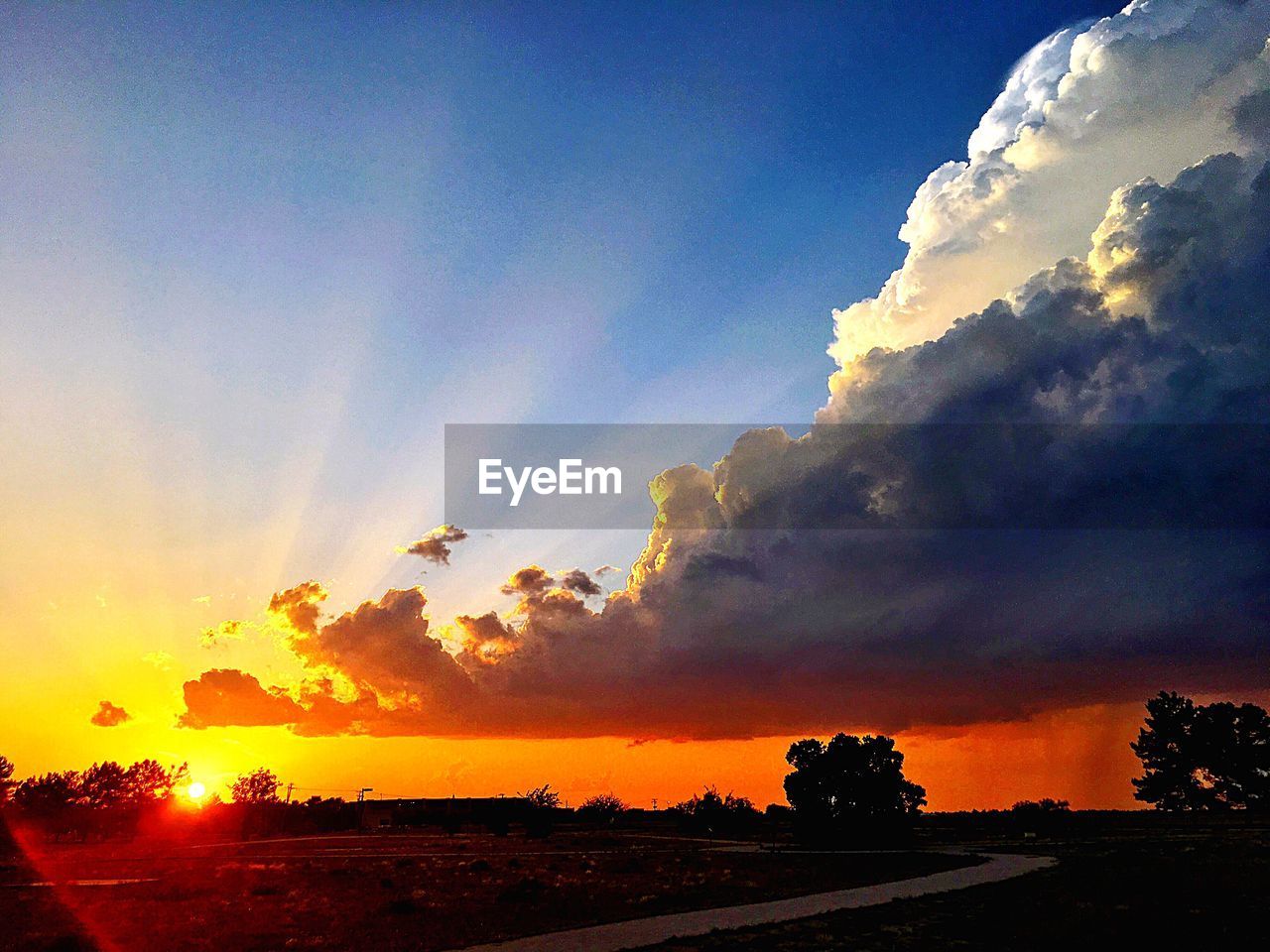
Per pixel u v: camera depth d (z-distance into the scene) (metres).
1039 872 52.03
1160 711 119.44
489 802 159.38
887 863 63.41
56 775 144.50
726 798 130.88
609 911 35.69
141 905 40.50
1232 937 26.45
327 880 53.28
